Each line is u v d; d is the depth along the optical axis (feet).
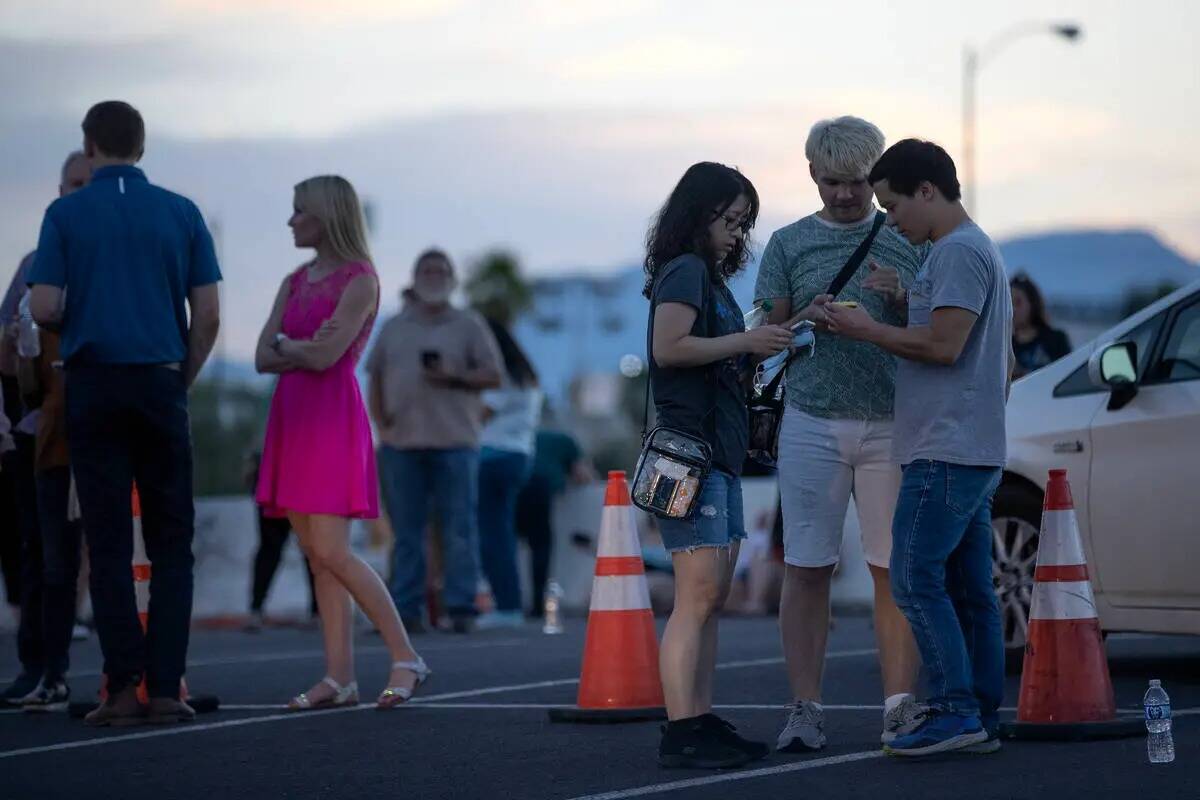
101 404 51.70
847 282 44.86
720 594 41.78
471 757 45.55
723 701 55.57
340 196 55.88
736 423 41.50
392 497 89.66
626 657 52.16
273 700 58.95
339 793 40.88
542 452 113.39
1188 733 45.19
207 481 237.86
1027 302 74.69
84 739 50.08
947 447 41.63
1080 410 58.95
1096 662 45.93
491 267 391.45
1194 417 55.47
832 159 44.62
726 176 41.32
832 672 62.90
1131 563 56.75
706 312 40.98
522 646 78.43
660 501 40.29
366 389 90.53
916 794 37.88
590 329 499.51
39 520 57.72
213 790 41.68
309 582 102.42
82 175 57.06
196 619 110.73
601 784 40.73
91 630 95.76
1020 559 60.39
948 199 42.47
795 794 38.37
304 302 55.62
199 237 53.36
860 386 44.45
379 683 63.05
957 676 42.19
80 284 51.83
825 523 44.70
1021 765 41.11
